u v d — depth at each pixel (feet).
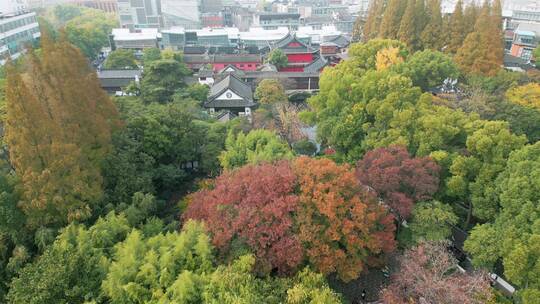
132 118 117.50
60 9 460.14
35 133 76.84
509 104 133.28
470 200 95.61
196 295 67.05
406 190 92.07
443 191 97.91
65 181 79.97
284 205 73.56
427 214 85.05
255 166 88.74
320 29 404.16
